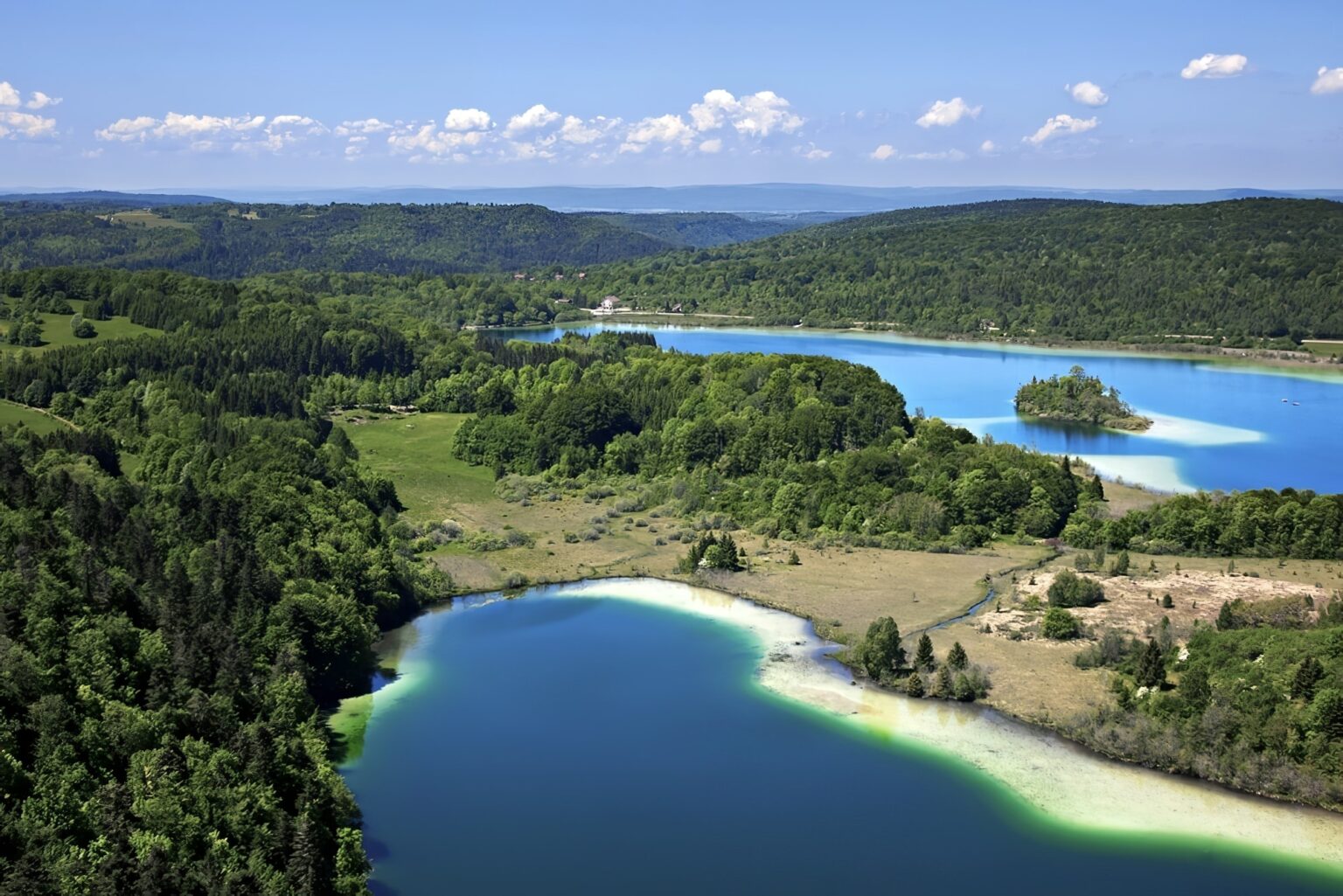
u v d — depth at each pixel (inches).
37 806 4055.1
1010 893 4623.5
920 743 5866.1
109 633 5147.6
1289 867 4832.7
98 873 3826.3
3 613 4953.3
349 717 6151.6
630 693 6466.5
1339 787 5295.3
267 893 4035.4
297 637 6195.9
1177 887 4682.6
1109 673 6574.8
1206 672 6038.4
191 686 5157.5
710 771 5565.9
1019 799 5329.7
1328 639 5949.8
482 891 4584.2
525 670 6811.0
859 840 4980.3
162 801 4234.7
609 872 4722.0
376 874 4690.0
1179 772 5585.6
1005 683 6505.9
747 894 4586.6
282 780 4746.6
